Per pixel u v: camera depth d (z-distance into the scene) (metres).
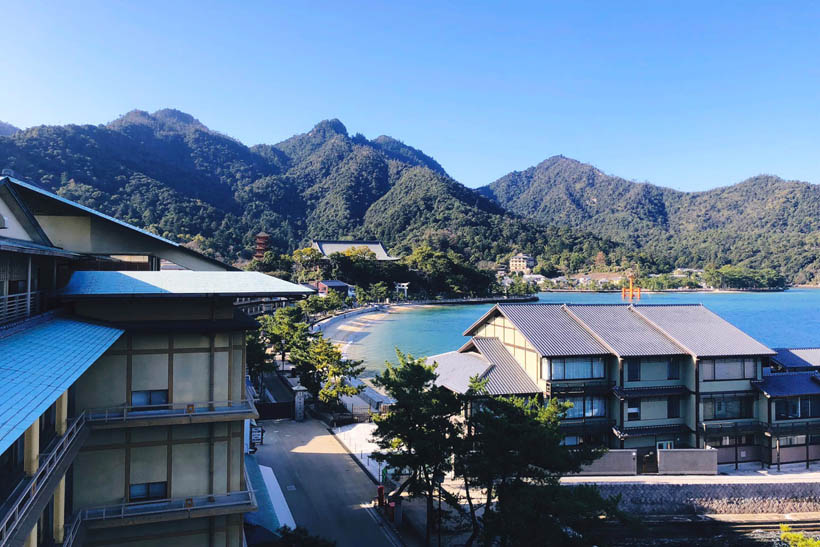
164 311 23.14
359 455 42.94
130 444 22.02
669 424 43.22
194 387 23.16
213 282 24.14
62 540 18.06
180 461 22.67
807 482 39.00
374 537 30.28
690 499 37.81
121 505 21.05
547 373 40.53
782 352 47.88
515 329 44.81
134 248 37.69
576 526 25.78
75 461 21.25
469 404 37.91
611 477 38.88
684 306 49.69
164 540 22.14
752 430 42.97
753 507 38.31
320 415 53.91
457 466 28.56
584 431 40.88
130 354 22.28
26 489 13.13
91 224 36.50
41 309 21.22
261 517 28.97
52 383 13.31
